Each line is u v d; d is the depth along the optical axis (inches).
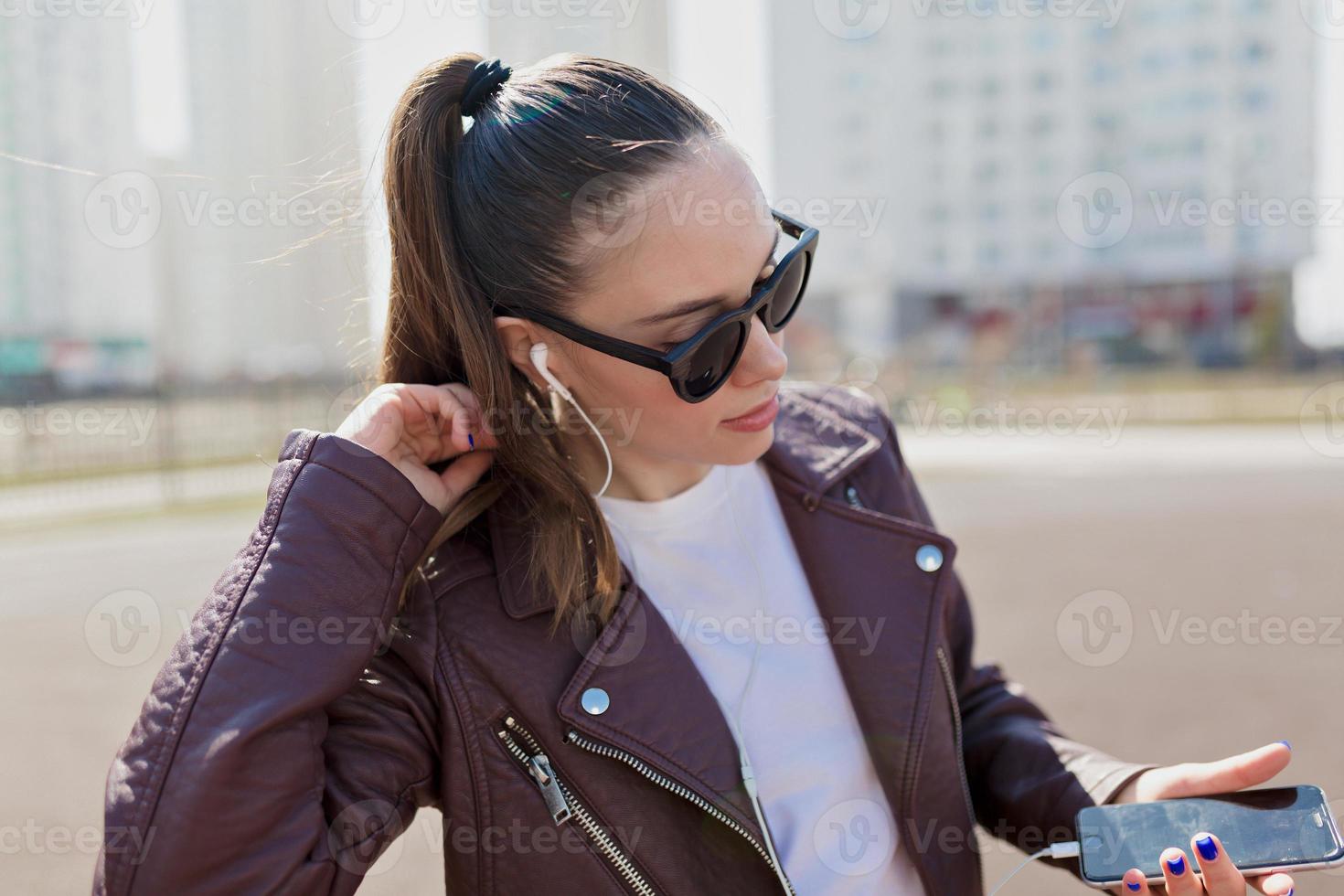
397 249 47.8
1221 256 1775.3
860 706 48.4
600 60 45.8
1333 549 291.9
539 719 43.7
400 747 43.1
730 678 48.5
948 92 1943.9
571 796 43.5
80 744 161.9
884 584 50.1
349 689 41.9
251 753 38.3
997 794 52.7
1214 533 328.5
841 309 1956.2
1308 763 140.4
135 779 38.5
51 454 524.4
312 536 41.8
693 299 43.1
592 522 45.5
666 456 46.8
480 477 48.3
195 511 417.1
